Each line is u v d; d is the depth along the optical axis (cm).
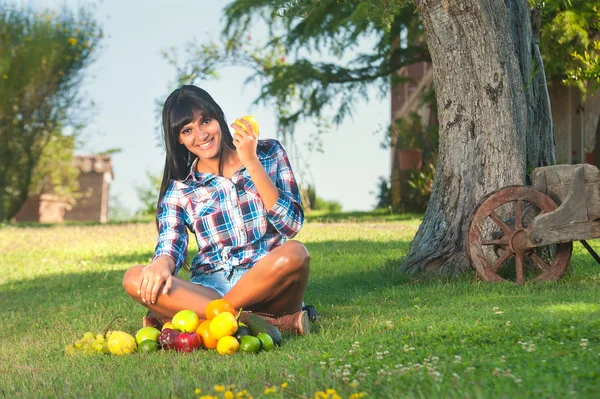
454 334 368
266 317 430
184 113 432
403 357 332
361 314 495
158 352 399
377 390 285
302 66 1703
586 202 576
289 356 361
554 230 574
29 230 1636
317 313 504
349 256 852
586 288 548
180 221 452
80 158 3186
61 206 2930
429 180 1686
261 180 418
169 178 456
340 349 369
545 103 714
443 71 671
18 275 920
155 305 425
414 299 539
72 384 340
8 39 2150
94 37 2244
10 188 2262
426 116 1933
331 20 1620
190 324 402
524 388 264
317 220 1521
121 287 747
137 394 309
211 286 442
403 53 1680
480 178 658
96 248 1173
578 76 779
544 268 595
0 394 337
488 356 317
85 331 506
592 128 1591
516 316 413
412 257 685
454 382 280
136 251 1092
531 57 702
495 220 594
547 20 1284
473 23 649
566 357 303
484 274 594
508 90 655
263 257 414
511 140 654
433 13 663
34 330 542
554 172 594
